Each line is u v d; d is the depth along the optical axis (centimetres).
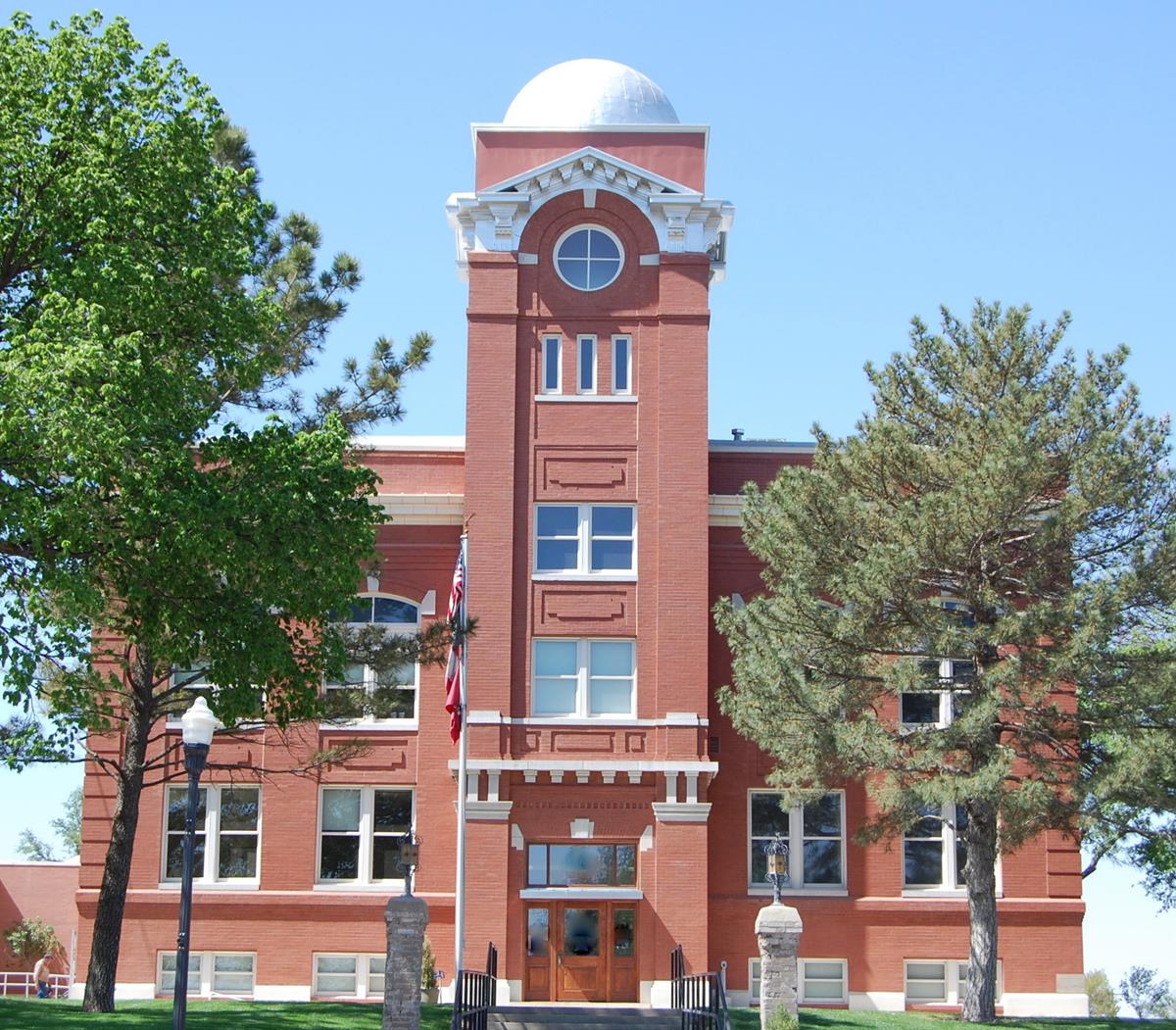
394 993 2838
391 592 4272
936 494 3416
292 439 3003
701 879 4009
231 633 2858
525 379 4288
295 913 4141
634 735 4103
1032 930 4153
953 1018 3575
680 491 4216
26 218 2830
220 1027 2952
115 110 2884
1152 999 5722
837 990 4109
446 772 4197
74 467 2602
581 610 4172
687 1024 3247
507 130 4419
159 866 4178
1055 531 3384
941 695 4219
